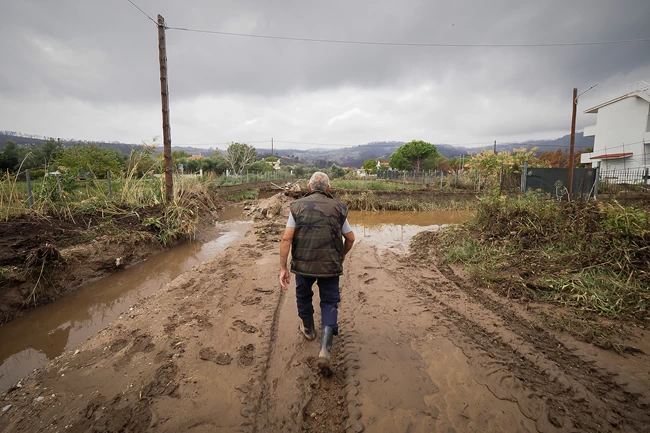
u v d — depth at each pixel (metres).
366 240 8.16
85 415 2.12
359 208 16.61
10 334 3.55
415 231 9.82
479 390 2.32
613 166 26.44
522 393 2.27
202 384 2.43
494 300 3.94
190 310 3.74
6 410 2.20
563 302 3.66
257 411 2.18
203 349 2.92
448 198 17.98
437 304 3.89
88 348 2.99
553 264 4.60
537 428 1.96
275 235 8.09
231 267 5.40
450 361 2.70
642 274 3.84
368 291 4.38
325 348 2.44
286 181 39.56
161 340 3.07
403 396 2.28
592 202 5.70
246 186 24.09
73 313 4.07
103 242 5.86
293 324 3.42
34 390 2.40
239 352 2.87
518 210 6.18
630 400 2.16
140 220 7.53
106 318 3.94
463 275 4.99
